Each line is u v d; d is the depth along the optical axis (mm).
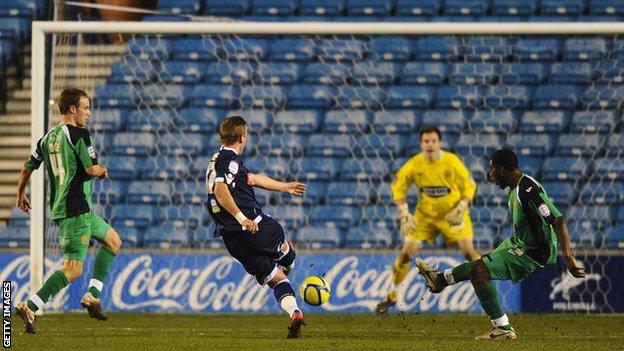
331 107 50688
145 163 46812
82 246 25641
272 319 33406
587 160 46594
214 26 35344
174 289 37125
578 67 50562
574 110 48656
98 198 43438
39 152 25766
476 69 51406
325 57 52562
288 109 50594
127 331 27141
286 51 53125
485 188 44875
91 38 49500
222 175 23438
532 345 22984
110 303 37094
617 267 36500
